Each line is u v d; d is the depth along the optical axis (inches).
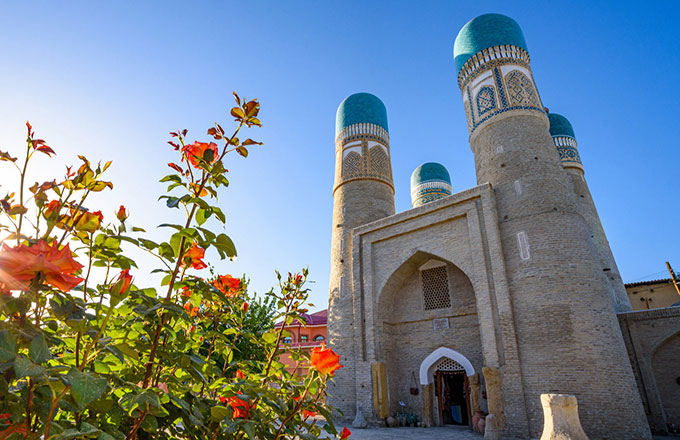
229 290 105.9
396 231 697.0
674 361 527.8
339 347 712.4
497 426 482.0
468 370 579.5
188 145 72.4
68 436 42.1
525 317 511.2
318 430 84.7
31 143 61.0
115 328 69.5
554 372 469.1
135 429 57.9
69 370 45.9
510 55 705.0
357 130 922.1
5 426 44.6
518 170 601.0
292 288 115.6
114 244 67.4
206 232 67.9
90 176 65.5
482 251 576.1
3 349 41.3
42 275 46.3
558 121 914.1
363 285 714.8
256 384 90.3
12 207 57.4
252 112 77.7
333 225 855.7
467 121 742.5
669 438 475.8
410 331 673.6
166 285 75.8
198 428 72.2
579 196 829.2
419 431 547.5
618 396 442.3
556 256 519.2
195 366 76.5
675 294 747.4
